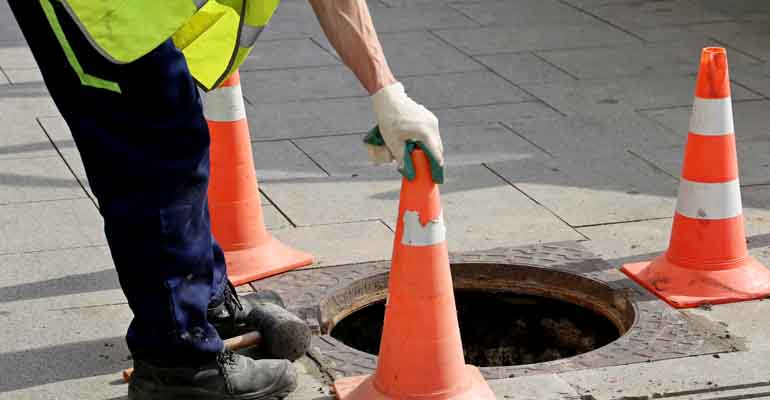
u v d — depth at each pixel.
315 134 8.19
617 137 8.04
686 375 4.90
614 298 5.68
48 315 5.55
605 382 4.84
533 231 6.47
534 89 9.16
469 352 6.02
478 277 5.99
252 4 4.47
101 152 4.30
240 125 5.89
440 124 8.34
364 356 5.12
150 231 4.34
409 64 9.88
